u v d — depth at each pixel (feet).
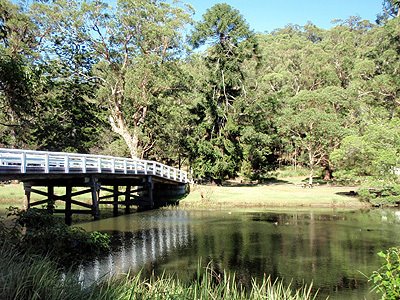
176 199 103.35
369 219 73.56
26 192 70.03
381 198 92.17
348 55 229.66
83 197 102.01
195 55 141.59
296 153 177.47
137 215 82.07
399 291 17.10
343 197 101.91
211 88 144.15
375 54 174.60
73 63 116.37
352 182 132.57
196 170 137.28
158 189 106.93
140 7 112.88
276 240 54.65
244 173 141.90
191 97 139.54
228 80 143.84
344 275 38.11
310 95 140.87
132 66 117.70
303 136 142.20
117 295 16.69
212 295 17.98
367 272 38.96
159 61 113.91
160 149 140.05
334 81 209.67
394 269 17.79
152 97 119.44
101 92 115.03
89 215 81.76
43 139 97.55
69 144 105.81
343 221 71.41
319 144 133.18
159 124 130.82
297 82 222.89
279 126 142.10
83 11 109.29
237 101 141.38
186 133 138.72
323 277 37.58
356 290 33.76
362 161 95.25
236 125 140.26
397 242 52.42
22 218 43.06
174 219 75.66
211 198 102.47
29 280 15.37
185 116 133.69
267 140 138.72
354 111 147.84
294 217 77.46
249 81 154.10
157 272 38.60
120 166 80.94
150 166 95.14
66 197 71.15
